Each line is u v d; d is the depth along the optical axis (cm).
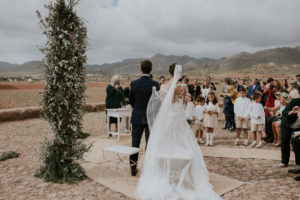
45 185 427
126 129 964
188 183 398
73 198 376
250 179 462
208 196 369
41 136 846
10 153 596
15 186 421
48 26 443
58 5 445
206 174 411
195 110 780
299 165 502
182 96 436
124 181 446
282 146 530
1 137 818
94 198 377
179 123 427
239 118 738
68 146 472
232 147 711
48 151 457
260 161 576
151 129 432
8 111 1188
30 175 473
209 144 741
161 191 377
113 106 856
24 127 1020
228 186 420
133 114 477
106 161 567
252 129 713
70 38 452
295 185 429
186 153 405
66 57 454
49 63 450
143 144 738
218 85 5216
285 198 376
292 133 525
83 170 477
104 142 755
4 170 500
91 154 617
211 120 719
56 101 454
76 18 460
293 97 523
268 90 952
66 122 465
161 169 407
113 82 854
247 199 373
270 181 450
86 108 1609
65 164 464
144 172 414
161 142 418
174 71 428
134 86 472
